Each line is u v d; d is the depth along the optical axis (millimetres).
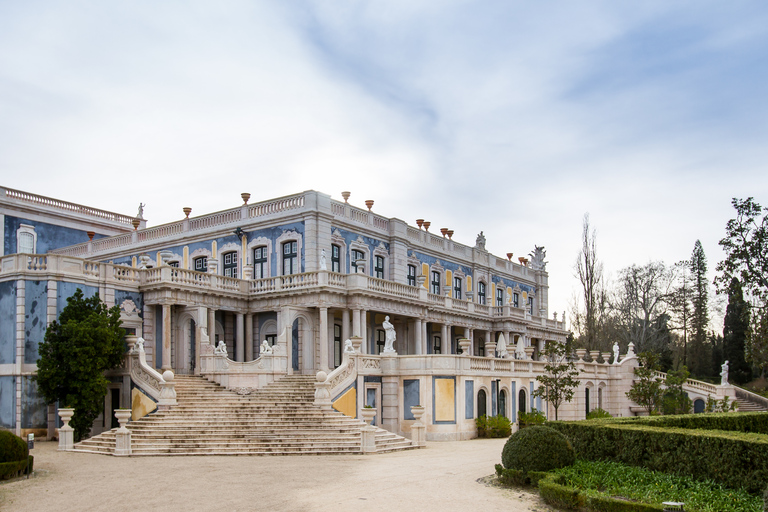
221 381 33781
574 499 15469
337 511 15320
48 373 30109
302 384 33406
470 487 18297
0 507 16141
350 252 44750
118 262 50781
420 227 54000
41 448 28328
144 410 30812
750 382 74062
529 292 70250
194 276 38156
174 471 21266
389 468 21812
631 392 46812
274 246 42750
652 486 17000
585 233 62594
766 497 13727
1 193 50094
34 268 33000
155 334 37562
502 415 39156
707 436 17641
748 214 38594
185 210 47562
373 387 34188
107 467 22375
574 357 56312
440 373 34781
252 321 42000
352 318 42438
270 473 20688
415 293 45938
